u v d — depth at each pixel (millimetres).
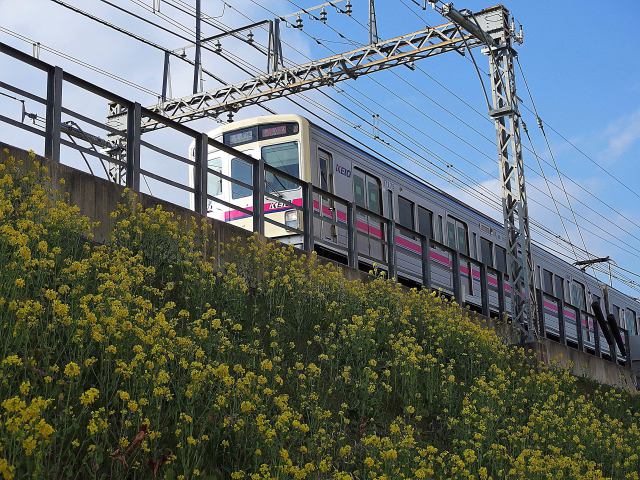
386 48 19328
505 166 18406
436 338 13938
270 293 11781
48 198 9867
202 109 21844
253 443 7895
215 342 9320
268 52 21031
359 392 10594
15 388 6965
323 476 8156
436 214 21406
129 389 7633
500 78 18406
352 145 18875
